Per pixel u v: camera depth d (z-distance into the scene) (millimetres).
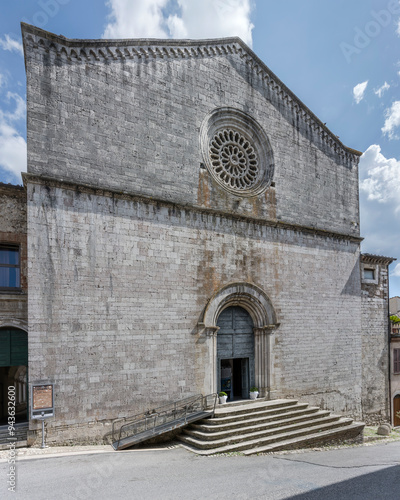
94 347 15109
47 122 15094
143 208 16984
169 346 16938
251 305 20375
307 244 22938
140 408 15852
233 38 21047
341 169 25594
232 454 14641
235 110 20906
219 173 20172
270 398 20031
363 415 24750
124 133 16906
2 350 15523
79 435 14453
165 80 18406
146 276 16688
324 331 22938
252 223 20609
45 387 13930
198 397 17438
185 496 9531
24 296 15664
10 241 15852
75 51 15961
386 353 26734
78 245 15258
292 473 11945
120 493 9680
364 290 26141
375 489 10195
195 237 18391
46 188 14844
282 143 22719
